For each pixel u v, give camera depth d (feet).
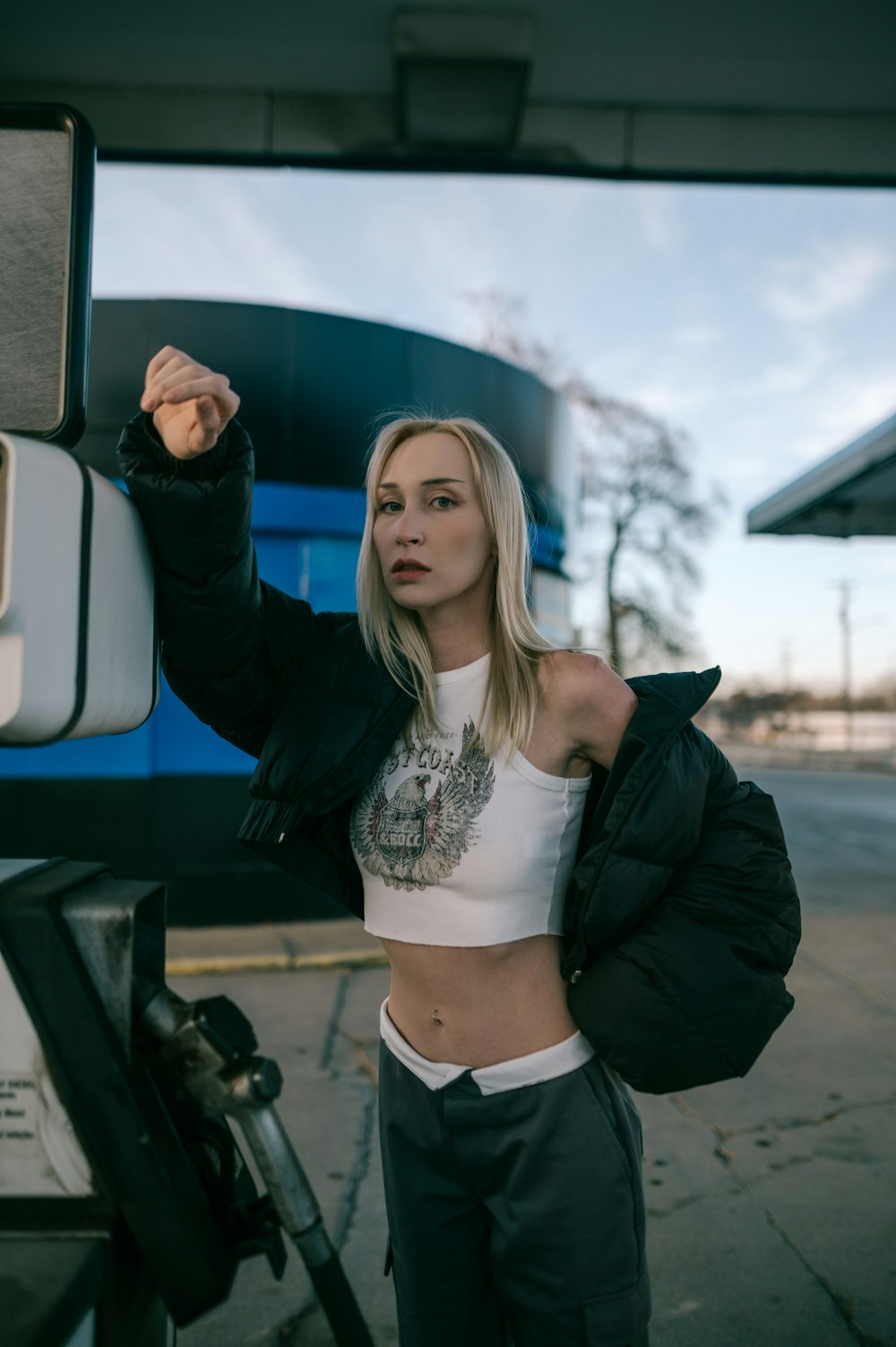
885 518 36.96
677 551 73.67
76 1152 2.43
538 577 22.06
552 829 3.37
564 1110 3.28
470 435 3.50
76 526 2.38
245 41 15.70
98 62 16.12
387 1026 3.61
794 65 16.21
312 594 17.26
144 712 2.95
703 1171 7.99
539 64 16.31
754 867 3.33
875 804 43.62
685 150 17.63
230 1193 2.78
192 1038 2.47
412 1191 3.51
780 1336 5.81
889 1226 7.10
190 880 16.53
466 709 3.49
